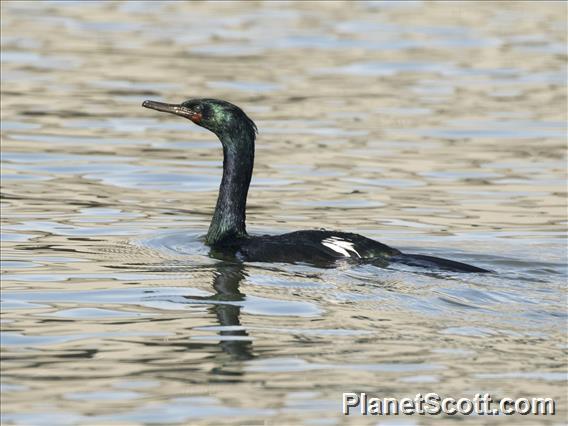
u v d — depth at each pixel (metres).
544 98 25.67
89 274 13.66
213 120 15.34
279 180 19.27
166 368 10.52
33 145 21.23
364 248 14.13
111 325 11.72
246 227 16.42
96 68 27.92
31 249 14.84
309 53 30.23
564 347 11.12
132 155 20.84
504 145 21.89
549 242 15.70
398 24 34.69
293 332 11.51
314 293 12.79
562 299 12.68
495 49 31.05
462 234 16.11
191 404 9.73
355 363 10.66
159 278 13.48
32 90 25.62
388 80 27.33
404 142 21.97
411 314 12.09
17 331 11.52
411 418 9.67
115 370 10.45
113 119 23.48
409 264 13.80
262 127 22.80
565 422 9.66
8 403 9.71
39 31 32.56
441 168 20.19
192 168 20.11
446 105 25.02
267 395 9.95
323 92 25.97
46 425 9.33
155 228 16.16
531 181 19.42
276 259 14.16
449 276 13.43
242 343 11.16
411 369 10.54
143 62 28.67
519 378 10.38
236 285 13.12
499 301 12.59
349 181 19.23
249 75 27.41
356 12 36.75
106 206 17.42
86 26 33.56
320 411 9.66
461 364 10.66
